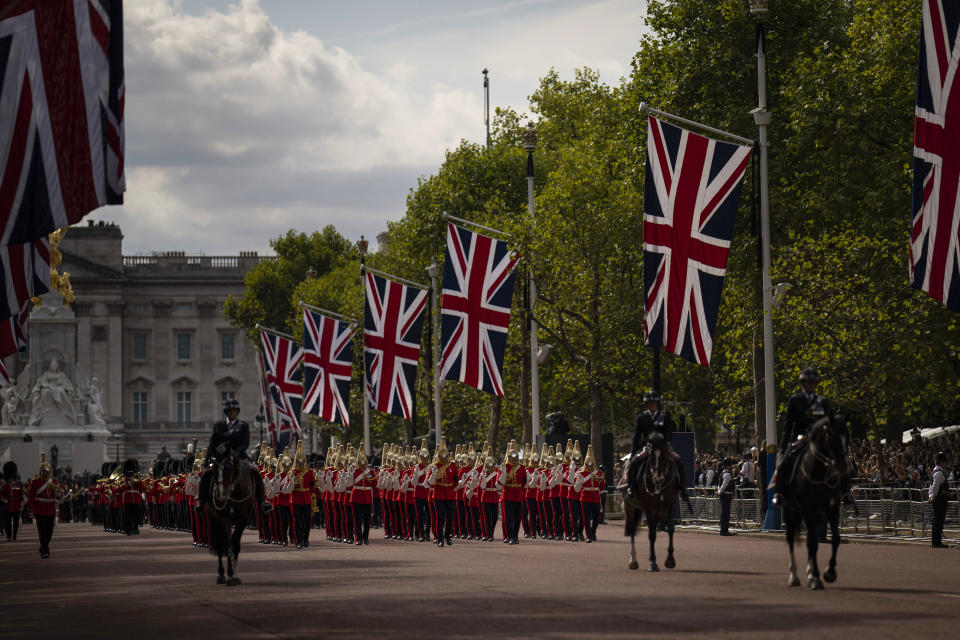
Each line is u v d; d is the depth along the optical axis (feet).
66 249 655.76
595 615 69.72
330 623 69.36
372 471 160.35
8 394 414.82
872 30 180.55
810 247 180.86
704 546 133.28
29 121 94.12
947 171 104.63
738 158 127.03
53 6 94.58
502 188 334.24
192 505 166.81
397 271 329.11
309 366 233.76
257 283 553.64
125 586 100.22
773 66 211.82
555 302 237.86
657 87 224.53
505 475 148.36
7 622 76.33
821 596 78.18
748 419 235.61
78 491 321.52
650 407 101.81
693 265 127.95
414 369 204.64
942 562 108.17
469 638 61.82
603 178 238.07
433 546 145.69
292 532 158.30
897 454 200.03
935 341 168.55
